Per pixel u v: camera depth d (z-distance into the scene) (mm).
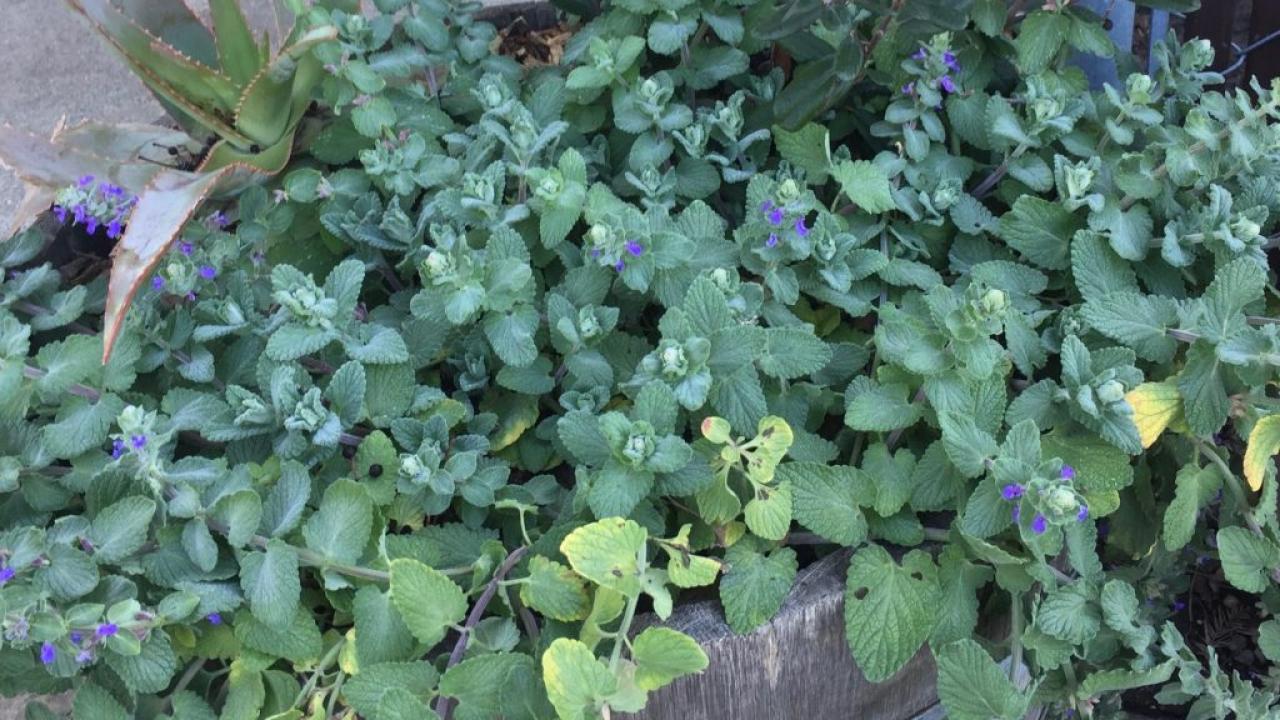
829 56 465
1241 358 379
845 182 442
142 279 370
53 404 427
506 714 334
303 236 491
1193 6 464
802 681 385
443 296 394
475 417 417
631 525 341
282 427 388
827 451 399
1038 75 467
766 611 356
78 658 333
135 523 350
